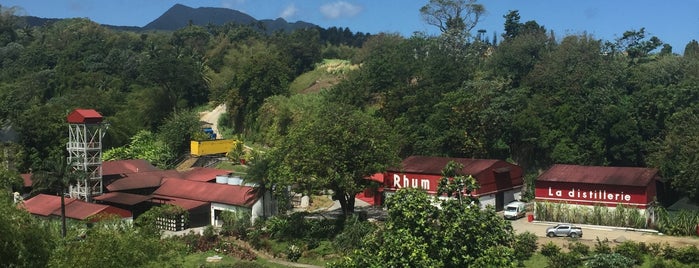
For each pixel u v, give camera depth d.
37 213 60.44
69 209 60.28
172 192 67.25
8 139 85.25
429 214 23.12
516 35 111.81
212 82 126.12
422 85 81.88
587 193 54.53
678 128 59.06
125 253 23.61
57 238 25.53
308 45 135.38
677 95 65.31
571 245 45.19
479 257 22.59
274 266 47.53
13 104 102.00
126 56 136.12
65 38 162.12
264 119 92.12
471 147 69.88
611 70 75.75
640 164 65.25
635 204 52.34
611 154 66.06
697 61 81.75
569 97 71.06
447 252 22.28
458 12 112.06
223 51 145.88
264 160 59.66
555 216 55.25
